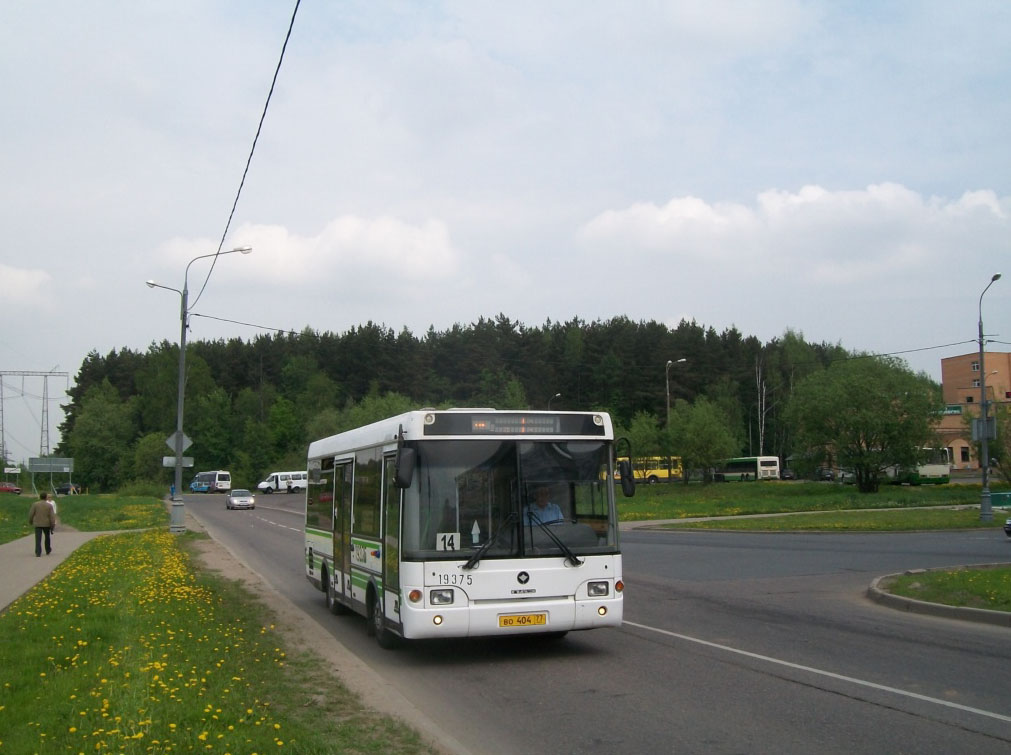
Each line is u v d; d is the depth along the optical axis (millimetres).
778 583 17531
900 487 70250
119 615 12250
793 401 66938
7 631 11102
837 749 6637
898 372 62750
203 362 117500
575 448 10555
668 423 79250
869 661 9898
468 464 10141
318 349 123438
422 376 95250
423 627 9688
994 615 12398
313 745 6402
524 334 98000
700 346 103000
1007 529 28156
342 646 11172
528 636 11758
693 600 15289
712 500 58031
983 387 36969
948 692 8375
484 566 9906
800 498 56000
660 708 7957
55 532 34906
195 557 24484
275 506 66938
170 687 7836
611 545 10430
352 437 13234
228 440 113188
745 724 7359
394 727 7191
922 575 16516
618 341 98000
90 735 6383
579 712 7898
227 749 6148
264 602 15523
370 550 11656
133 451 103688
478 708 8141
